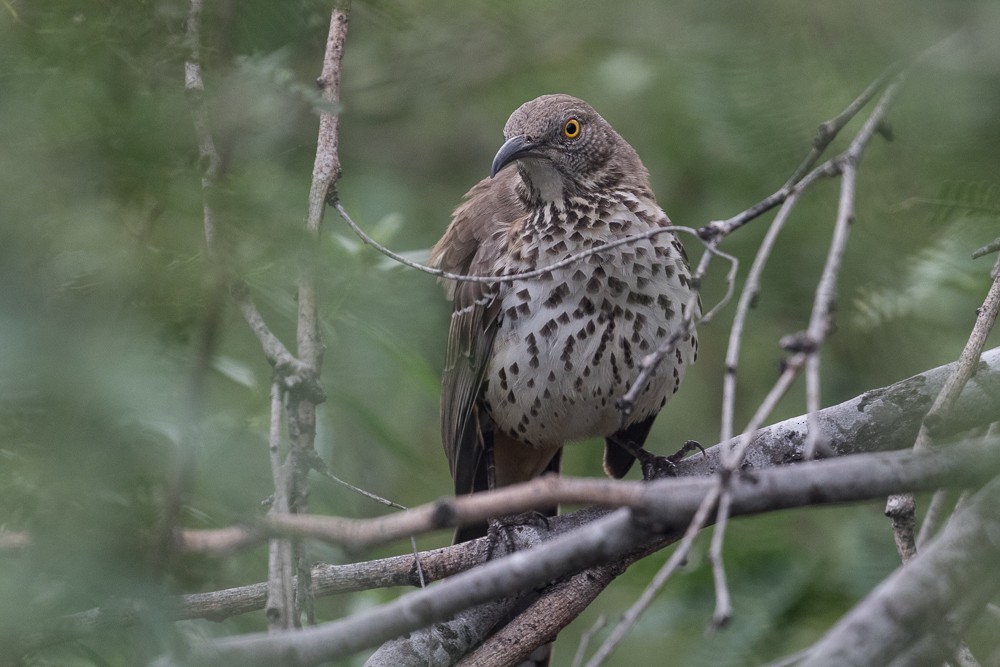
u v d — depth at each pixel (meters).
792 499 4.93
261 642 4.93
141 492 4.48
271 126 5.74
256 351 6.78
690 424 12.61
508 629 7.57
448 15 11.75
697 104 10.47
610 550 4.89
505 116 13.35
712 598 9.35
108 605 4.49
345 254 8.33
